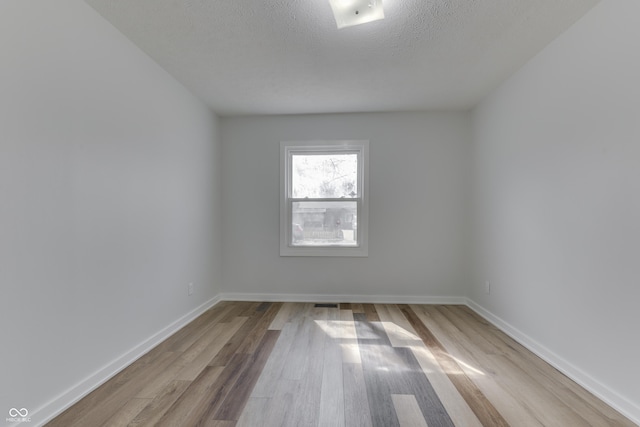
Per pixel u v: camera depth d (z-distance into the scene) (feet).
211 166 11.23
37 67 4.72
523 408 5.19
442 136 11.58
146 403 5.29
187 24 6.25
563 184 6.50
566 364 6.34
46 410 4.82
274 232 12.06
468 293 11.43
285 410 5.10
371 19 5.82
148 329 7.47
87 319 5.64
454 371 6.43
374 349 7.48
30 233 4.62
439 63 7.88
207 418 4.90
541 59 7.22
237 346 7.66
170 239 8.48
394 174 11.71
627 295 5.04
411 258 11.71
